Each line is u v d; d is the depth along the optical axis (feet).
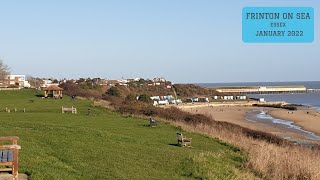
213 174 65.77
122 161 67.41
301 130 227.40
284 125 255.29
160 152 78.64
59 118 142.31
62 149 71.82
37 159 61.11
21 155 62.28
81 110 185.88
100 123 134.72
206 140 109.09
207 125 152.35
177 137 105.40
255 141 121.49
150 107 206.28
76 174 55.88
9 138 46.16
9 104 211.82
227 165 74.59
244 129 171.01
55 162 61.52
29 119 132.98
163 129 127.24
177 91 586.45
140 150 78.95
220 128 149.38
